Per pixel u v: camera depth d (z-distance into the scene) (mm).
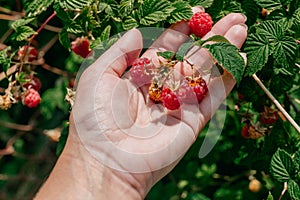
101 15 456
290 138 498
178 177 694
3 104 495
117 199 400
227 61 395
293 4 442
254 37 432
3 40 653
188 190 672
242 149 539
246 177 633
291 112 519
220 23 435
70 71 694
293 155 451
